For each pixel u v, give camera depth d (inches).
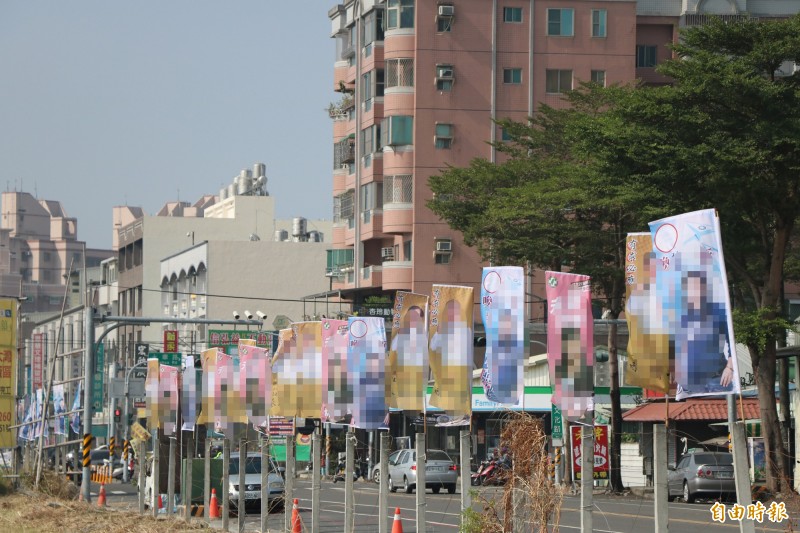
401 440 3297.2
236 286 4931.1
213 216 6540.4
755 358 1894.7
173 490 1598.2
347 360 1164.5
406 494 2317.9
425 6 3548.2
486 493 999.6
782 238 1889.8
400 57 3555.6
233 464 1822.1
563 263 2571.4
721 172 1753.2
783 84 1811.0
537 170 2728.8
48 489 2037.4
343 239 3927.2
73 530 1437.0
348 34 3964.1
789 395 2346.2
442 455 2391.7
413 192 3528.5
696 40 1913.1
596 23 3609.7
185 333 5128.0
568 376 915.4
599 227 2493.8
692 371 793.6
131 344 5408.5
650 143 1798.7
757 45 1859.0
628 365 816.3
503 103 3555.6
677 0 3752.5
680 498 1939.0
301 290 4980.3
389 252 3649.1
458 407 1060.5
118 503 2011.6
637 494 2137.1
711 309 792.9
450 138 3535.9
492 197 2726.4
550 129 2822.3
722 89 1779.0
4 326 1990.7
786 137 1721.2
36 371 4416.8
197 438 1911.9
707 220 791.7
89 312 2033.7
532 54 3575.3
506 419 997.2
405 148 3548.2
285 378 1272.1
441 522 1487.5
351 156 3858.3
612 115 1915.6
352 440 1152.2
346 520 1138.7
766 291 1909.4
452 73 3543.3
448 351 1066.7
